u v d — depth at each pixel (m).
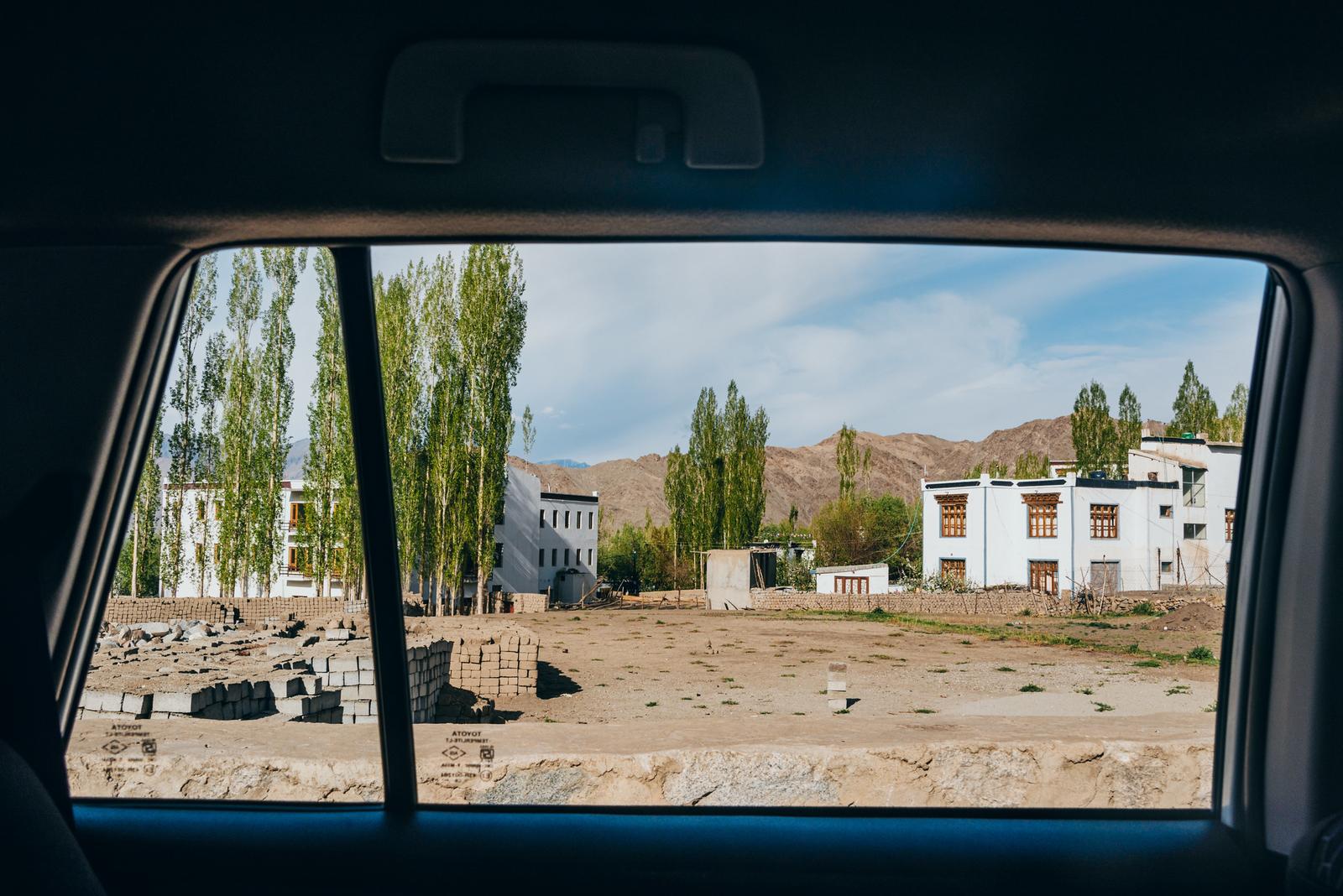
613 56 1.62
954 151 1.83
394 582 2.32
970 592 34.44
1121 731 4.30
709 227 2.12
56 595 2.13
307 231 2.10
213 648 6.59
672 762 3.87
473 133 1.79
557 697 14.77
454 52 1.61
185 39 1.59
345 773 3.33
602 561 37.84
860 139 1.80
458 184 1.93
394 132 1.78
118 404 2.22
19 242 2.07
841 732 4.30
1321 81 1.62
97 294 2.15
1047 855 2.10
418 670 9.15
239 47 1.60
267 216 2.03
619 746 3.93
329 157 1.85
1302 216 1.97
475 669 13.51
